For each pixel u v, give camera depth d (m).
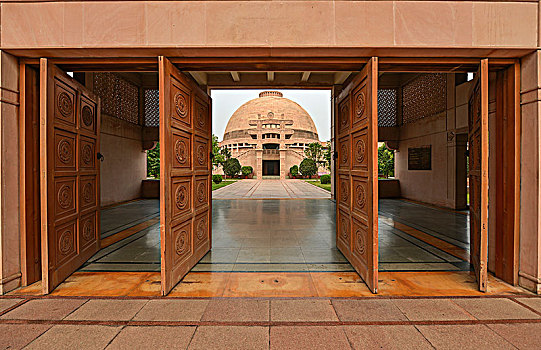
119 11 3.09
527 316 2.63
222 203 11.70
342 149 4.52
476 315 2.65
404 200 12.71
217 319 2.58
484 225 3.13
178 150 3.49
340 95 4.57
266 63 3.51
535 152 3.13
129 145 12.80
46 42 3.08
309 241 5.39
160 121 3.11
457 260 4.28
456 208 9.69
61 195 3.46
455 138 9.71
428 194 11.34
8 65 3.19
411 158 12.61
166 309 2.77
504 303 2.88
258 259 4.29
